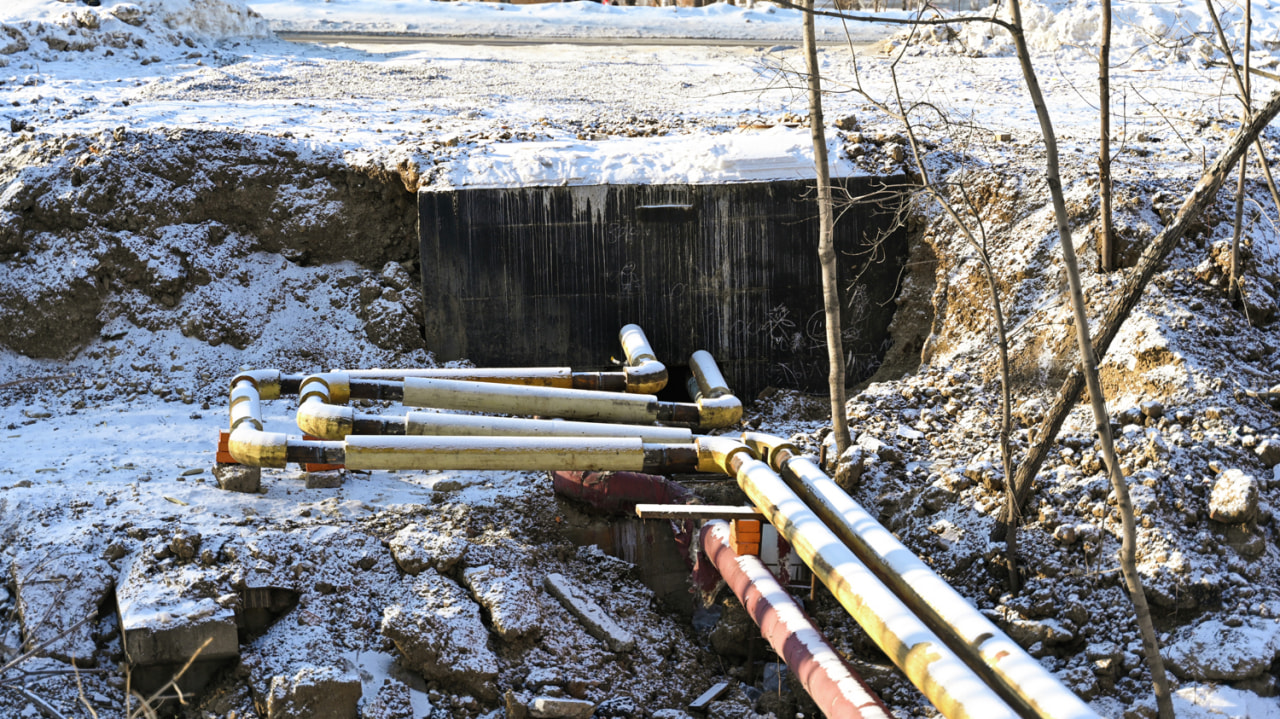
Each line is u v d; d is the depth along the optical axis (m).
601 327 16.23
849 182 15.86
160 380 15.26
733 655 11.22
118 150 16.80
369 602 10.42
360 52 27.06
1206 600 9.67
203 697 9.62
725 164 16.16
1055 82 22.17
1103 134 12.73
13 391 15.16
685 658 11.08
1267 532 10.32
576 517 12.09
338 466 11.49
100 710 9.13
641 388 14.27
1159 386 11.69
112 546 10.31
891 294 15.99
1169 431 11.10
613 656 10.61
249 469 11.86
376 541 11.01
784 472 11.40
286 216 16.92
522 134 17.81
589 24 32.03
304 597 10.19
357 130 18.33
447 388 12.96
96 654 9.62
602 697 10.10
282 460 11.26
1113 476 7.96
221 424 14.05
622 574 11.84
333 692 9.18
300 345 16.03
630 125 18.66
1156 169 15.36
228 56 25.42
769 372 16.20
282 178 17.02
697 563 11.59
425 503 11.99
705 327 16.19
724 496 12.14
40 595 9.77
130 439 13.38
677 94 22.12
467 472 13.00
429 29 30.84
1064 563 10.32
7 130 18.09
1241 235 13.41
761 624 9.76
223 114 19.44
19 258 16.34
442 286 16.08
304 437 12.49
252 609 10.09
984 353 13.83
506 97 21.70
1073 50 24.61
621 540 12.02
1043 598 10.09
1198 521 10.34
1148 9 24.34
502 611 10.28
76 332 16.05
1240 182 12.36
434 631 9.98
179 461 12.70
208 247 16.64
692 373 15.72
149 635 9.27
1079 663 9.67
